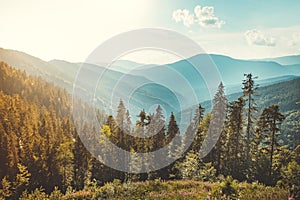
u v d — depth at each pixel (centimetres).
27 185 4141
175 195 1551
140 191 1756
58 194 1967
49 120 8731
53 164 4928
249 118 3888
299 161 3384
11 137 5553
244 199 1187
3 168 4562
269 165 3612
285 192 1244
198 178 2728
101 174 4219
